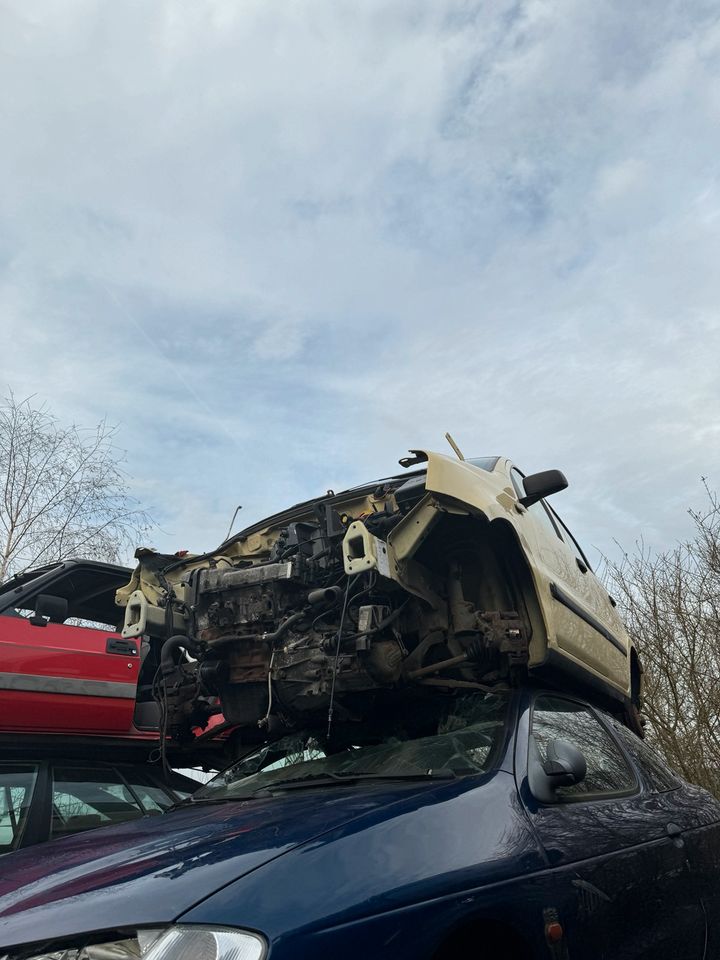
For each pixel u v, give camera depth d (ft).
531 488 14.66
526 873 8.11
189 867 6.82
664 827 11.48
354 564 11.79
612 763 12.26
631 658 20.88
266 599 13.19
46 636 16.47
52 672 15.97
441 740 10.78
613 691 16.62
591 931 8.64
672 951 10.25
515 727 10.39
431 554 13.56
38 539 45.47
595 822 9.96
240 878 6.44
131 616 14.67
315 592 12.28
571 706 12.72
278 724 13.08
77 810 15.48
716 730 35.37
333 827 7.40
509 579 13.09
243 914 6.02
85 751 16.65
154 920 6.04
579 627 14.64
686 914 10.90
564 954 8.09
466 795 8.57
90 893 6.72
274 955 5.76
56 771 15.84
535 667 12.59
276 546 13.87
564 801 9.88
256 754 12.98
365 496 14.42
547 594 13.10
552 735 11.06
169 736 15.93
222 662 13.62
